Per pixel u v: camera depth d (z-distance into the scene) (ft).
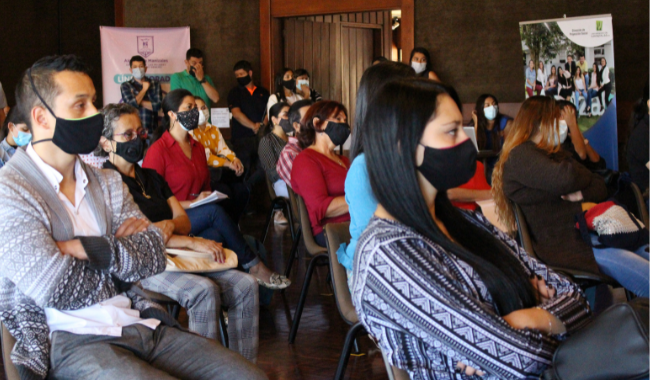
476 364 4.10
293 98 23.48
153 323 6.00
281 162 13.93
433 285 4.11
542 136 9.46
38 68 5.59
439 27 24.52
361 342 11.28
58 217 5.63
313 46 28.30
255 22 26.89
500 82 24.00
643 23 22.22
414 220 4.33
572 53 20.80
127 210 6.37
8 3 24.73
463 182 4.37
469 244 4.82
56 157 5.75
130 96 22.58
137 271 5.84
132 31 25.57
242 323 9.24
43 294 5.25
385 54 31.81
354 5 25.20
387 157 4.32
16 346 5.39
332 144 11.40
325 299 13.73
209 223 11.17
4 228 5.27
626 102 22.65
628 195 11.96
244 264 11.62
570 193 9.46
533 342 4.16
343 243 7.90
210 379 5.77
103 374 5.32
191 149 12.53
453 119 4.29
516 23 23.63
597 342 4.00
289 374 9.79
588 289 10.00
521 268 4.91
